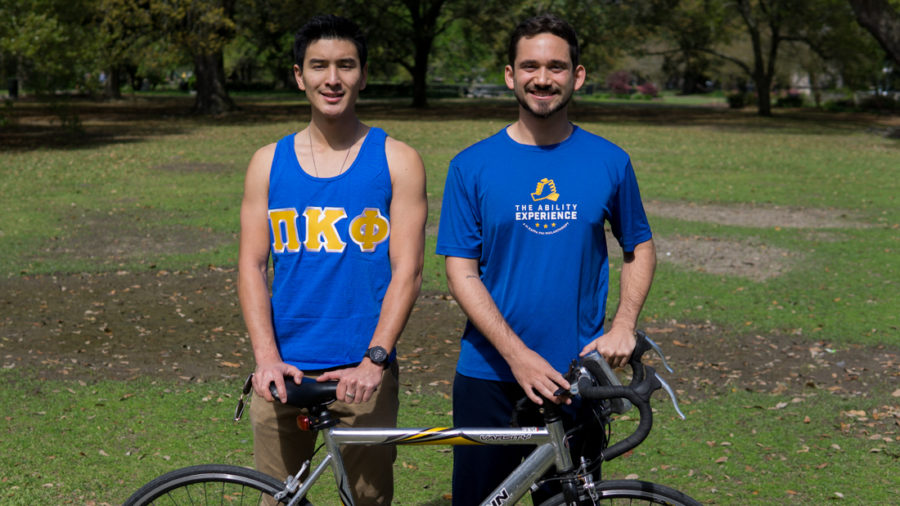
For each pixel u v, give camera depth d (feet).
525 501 13.42
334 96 8.96
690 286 28.48
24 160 63.10
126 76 234.17
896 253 33.78
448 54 175.73
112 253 32.68
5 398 17.60
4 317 23.82
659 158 70.59
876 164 67.67
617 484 8.34
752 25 139.64
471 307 8.75
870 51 132.98
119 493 13.50
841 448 15.53
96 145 76.07
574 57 8.82
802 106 180.55
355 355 9.14
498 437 8.30
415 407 17.63
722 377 19.60
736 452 15.40
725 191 51.75
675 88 293.23
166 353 20.92
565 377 8.47
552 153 8.89
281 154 9.23
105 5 93.56
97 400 17.65
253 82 236.02
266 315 9.09
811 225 40.42
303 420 8.37
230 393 18.28
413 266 9.13
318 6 117.70
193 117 117.08
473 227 9.03
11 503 12.94
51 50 74.90
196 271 29.89
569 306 8.89
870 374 19.77
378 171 9.09
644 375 8.20
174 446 15.40
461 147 77.41
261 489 8.55
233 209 43.06
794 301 26.55
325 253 9.07
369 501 9.44
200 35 106.73
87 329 22.89
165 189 49.90
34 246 33.58
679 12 132.87
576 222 8.81
